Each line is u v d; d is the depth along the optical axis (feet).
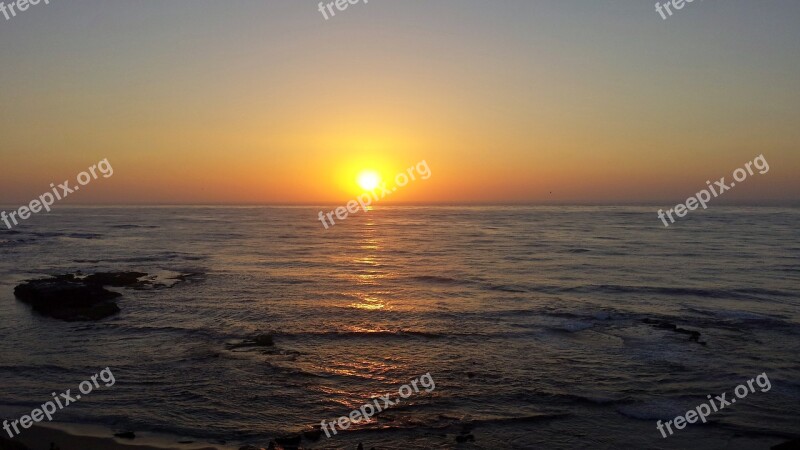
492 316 81.66
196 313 83.30
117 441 40.16
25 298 92.32
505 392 50.37
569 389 51.06
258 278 120.37
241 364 57.82
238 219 461.78
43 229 302.66
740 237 232.53
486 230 305.73
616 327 74.54
